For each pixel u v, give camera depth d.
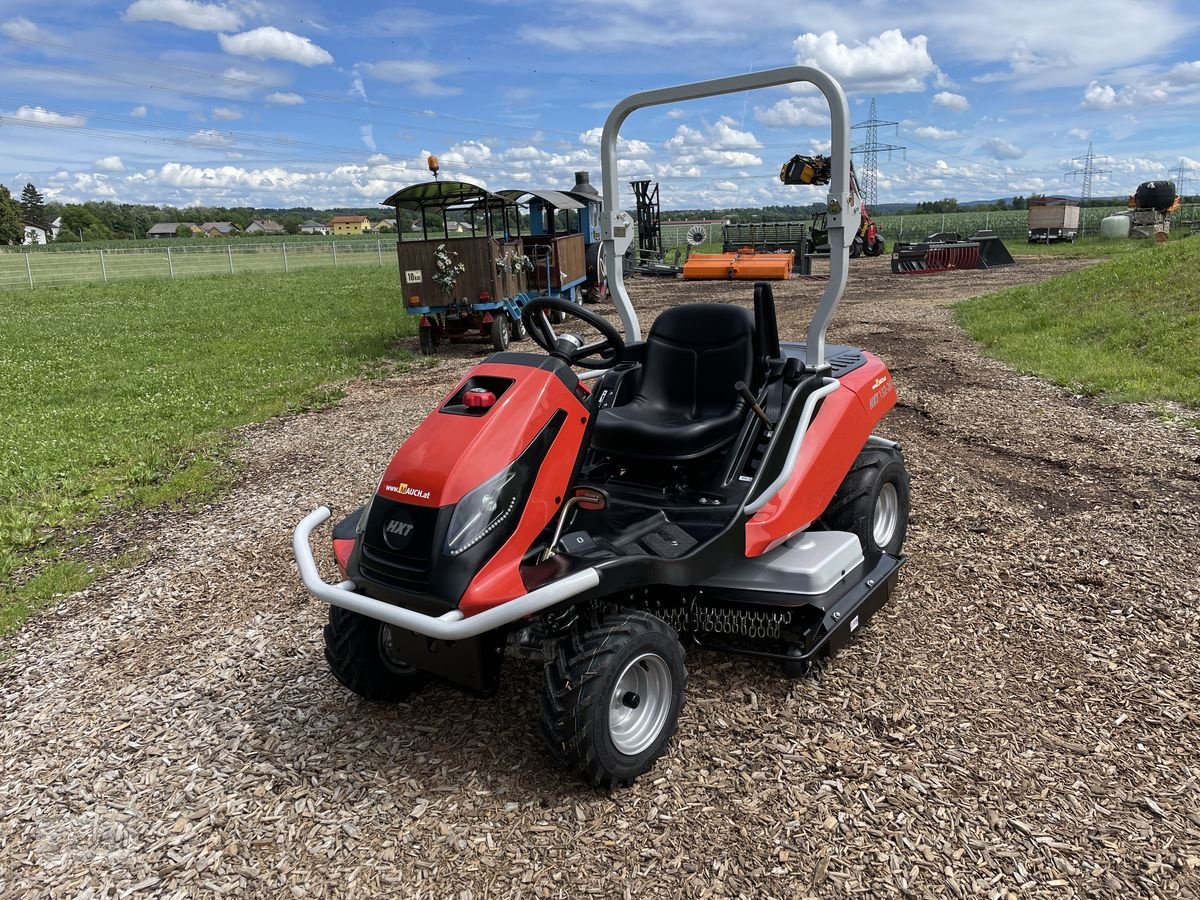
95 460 7.85
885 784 2.96
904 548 4.89
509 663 3.92
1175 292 12.05
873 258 34.62
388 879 2.68
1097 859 2.57
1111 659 3.64
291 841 2.88
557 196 18.17
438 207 14.16
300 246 63.69
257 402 10.30
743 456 3.67
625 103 4.11
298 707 3.70
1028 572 4.50
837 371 4.32
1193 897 2.41
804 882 2.56
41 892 2.72
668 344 4.03
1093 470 6.09
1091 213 57.53
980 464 6.37
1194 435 6.75
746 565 3.52
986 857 2.60
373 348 14.50
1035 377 9.35
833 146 3.61
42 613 4.83
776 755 3.16
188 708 3.75
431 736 3.42
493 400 3.16
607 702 2.84
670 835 2.79
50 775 3.34
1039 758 3.04
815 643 3.39
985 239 27.66
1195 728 3.15
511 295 14.23
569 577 2.76
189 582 5.12
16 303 27.28
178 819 3.03
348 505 6.30
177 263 50.09
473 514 2.89
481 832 2.86
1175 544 4.73
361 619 3.41
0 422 9.66
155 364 13.84
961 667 3.65
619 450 3.70
